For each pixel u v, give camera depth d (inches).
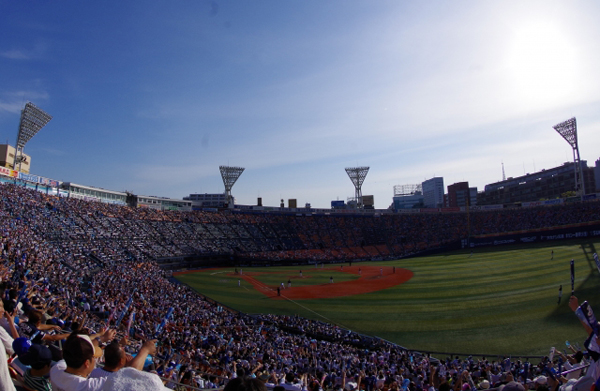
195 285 2220.7
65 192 3100.4
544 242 3102.9
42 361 199.8
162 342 893.2
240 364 673.0
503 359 944.9
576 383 257.0
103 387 155.3
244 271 2871.6
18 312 488.7
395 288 1939.0
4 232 1637.6
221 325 1257.4
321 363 859.4
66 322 621.0
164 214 3543.3
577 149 3705.7
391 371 807.1
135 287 1562.5
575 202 3644.2
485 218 3951.8
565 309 1390.3
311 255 3602.4
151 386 153.0
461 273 2169.0
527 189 5984.3
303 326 1346.0
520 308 1439.5
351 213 4426.7
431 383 685.3
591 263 2075.5
